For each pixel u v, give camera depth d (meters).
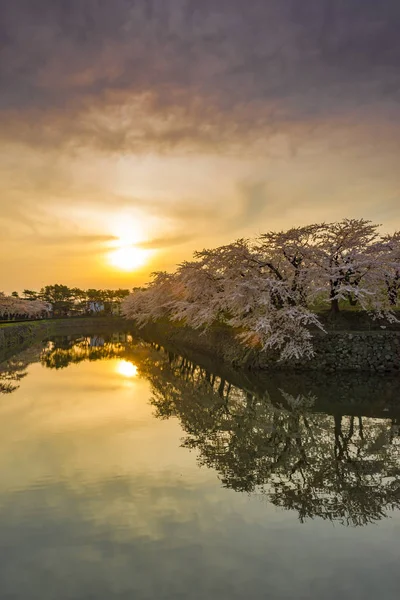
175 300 37.56
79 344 43.66
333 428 11.84
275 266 22.56
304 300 21.30
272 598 4.88
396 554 5.83
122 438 10.98
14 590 5.01
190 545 5.97
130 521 6.62
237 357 22.11
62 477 8.32
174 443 10.57
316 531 6.43
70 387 18.61
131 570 5.39
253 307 21.28
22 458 9.38
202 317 24.11
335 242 21.56
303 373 19.39
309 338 19.69
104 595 4.92
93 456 9.55
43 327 61.16
